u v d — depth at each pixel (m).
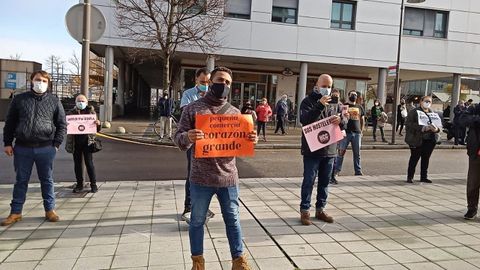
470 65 24.91
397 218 5.64
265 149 14.47
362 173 9.91
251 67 26.05
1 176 8.10
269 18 21.84
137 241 4.47
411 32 24.05
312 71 27.25
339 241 4.63
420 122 8.09
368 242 4.63
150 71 37.84
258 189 7.29
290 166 10.65
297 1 22.25
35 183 7.30
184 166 10.06
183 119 3.53
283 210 5.89
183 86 24.91
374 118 17.72
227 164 3.50
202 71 5.09
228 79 3.51
